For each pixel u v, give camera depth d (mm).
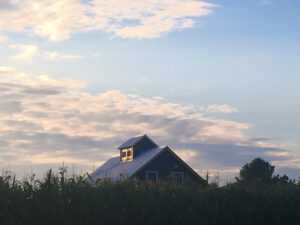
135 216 14812
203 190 16891
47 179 14406
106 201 14641
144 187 15859
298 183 18859
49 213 13766
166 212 15289
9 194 13672
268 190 18016
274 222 16938
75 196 14352
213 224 15992
